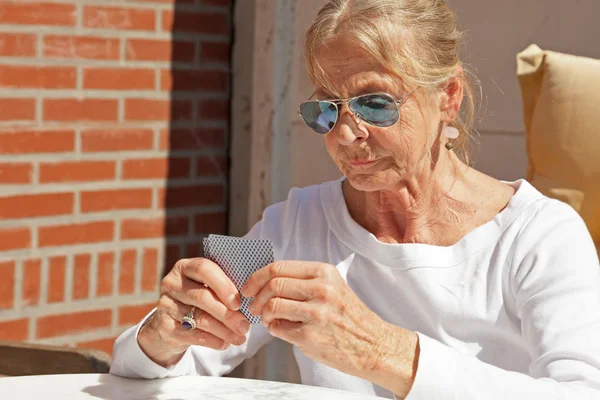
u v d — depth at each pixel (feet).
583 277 5.68
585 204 7.79
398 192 6.08
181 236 11.75
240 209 12.01
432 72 5.64
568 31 9.07
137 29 11.13
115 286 11.15
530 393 4.99
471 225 6.14
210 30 11.80
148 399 5.21
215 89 11.94
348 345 4.90
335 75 5.59
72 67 10.64
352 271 6.39
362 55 5.52
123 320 11.24
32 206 10.44
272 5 11.42
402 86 5.57
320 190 6.77
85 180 10.84
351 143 5.58
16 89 10.25
